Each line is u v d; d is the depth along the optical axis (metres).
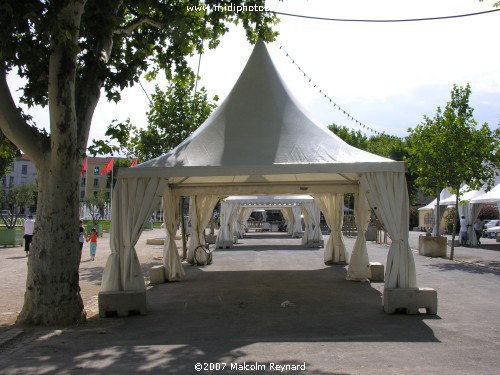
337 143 9.79
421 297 8.59
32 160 8.34
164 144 20.62
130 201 9.16
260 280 13.52
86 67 8.92
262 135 9.78
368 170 8.74
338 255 17.42
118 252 9.13
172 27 10.95
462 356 6.01
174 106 20.72
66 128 8.11
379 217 8.77
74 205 8.31
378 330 7.44
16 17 7.33
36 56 8.00
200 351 6.38
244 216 39.81
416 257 19.30
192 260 17.78
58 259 8.10
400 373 5.36
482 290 11.20
